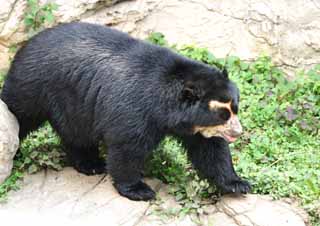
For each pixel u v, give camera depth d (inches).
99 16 466.9
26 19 447.8
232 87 330.3
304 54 468.1
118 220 330.3
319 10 476.4
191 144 347.9
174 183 356.8
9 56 453.4
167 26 474.9
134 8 471.8
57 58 354.6
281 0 480.1
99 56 347.9
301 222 327.9
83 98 350.9
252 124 412.2
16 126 364.8
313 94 436.5
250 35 471.2
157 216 333.1
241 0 480.1
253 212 333.4
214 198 348.8
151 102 333.4
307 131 407.5
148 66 339.6
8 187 351.9
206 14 476.4
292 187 347.9
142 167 345.7
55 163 371.6
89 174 369.1
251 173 361.1
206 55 456.1
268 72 452.4
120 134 335.9
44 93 359.9
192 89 327.9
